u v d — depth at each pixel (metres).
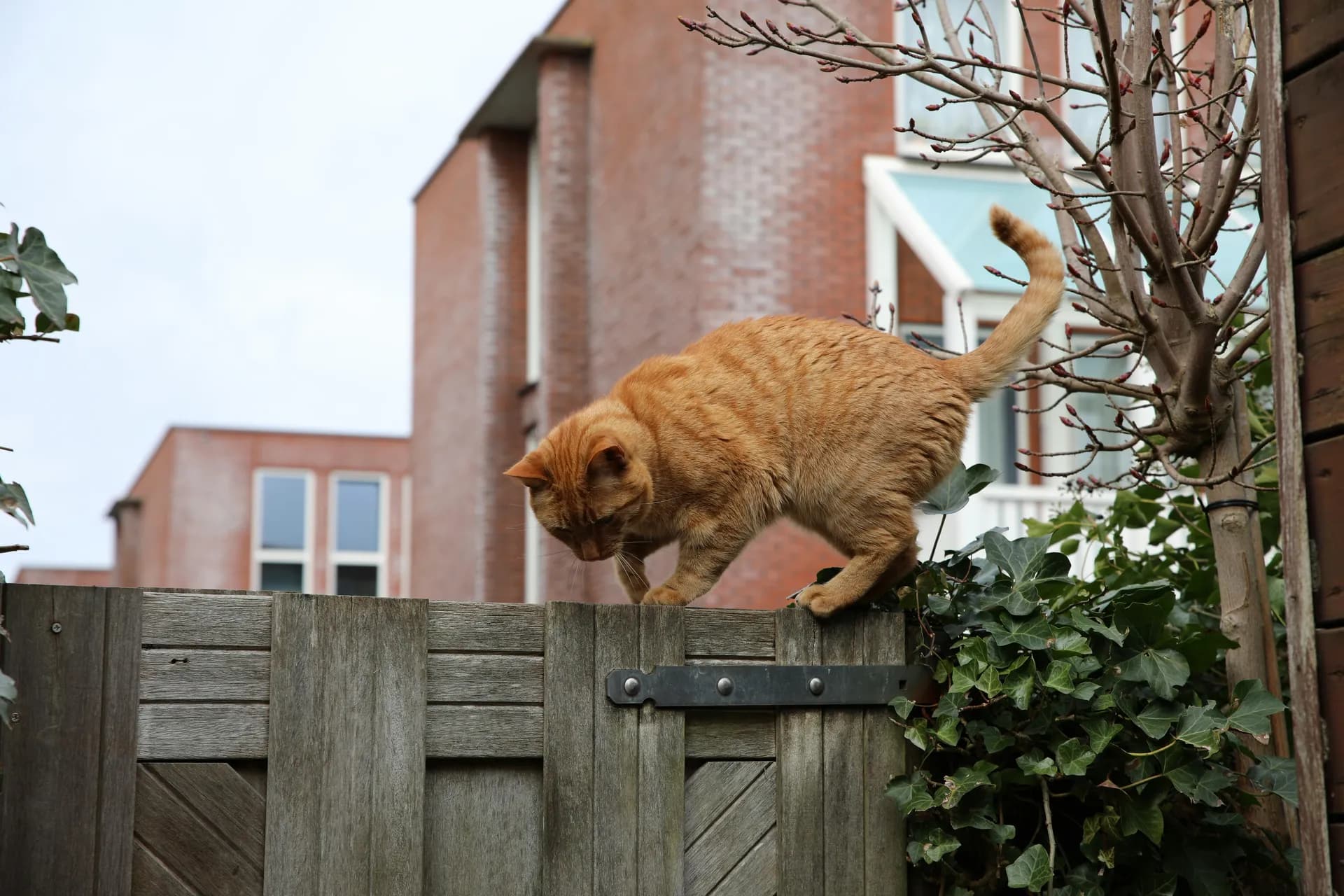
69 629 2.32
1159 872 2.97
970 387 3.33
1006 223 3.45
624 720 2.75
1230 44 3.46
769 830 2.87
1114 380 3.36
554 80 10.36
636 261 9.28
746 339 3.49
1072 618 3.01
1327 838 2.21
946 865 2.94
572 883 2.67
